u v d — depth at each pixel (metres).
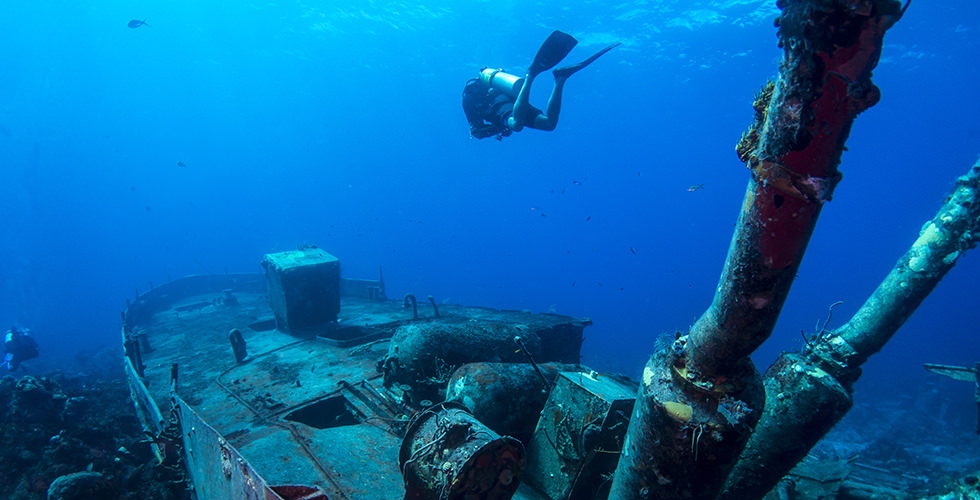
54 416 8.12
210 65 67.19
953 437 16.72
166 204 104.81
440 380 5.58
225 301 15.51
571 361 9.50
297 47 58.09
